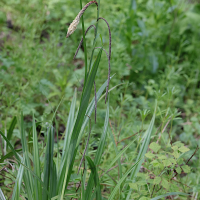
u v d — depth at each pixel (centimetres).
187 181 208
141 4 474
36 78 291
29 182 143
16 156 141
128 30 384
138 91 358
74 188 173
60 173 150
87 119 148
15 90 302
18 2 411
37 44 341
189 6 480
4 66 303
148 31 398
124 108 331
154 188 173
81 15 111
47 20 459
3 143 209
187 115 330
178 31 433
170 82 369
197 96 393
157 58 396
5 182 177
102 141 152
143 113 181
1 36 431
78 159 202
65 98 307
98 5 119
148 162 176
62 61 366
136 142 261
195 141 288
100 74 318
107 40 357
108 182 176
